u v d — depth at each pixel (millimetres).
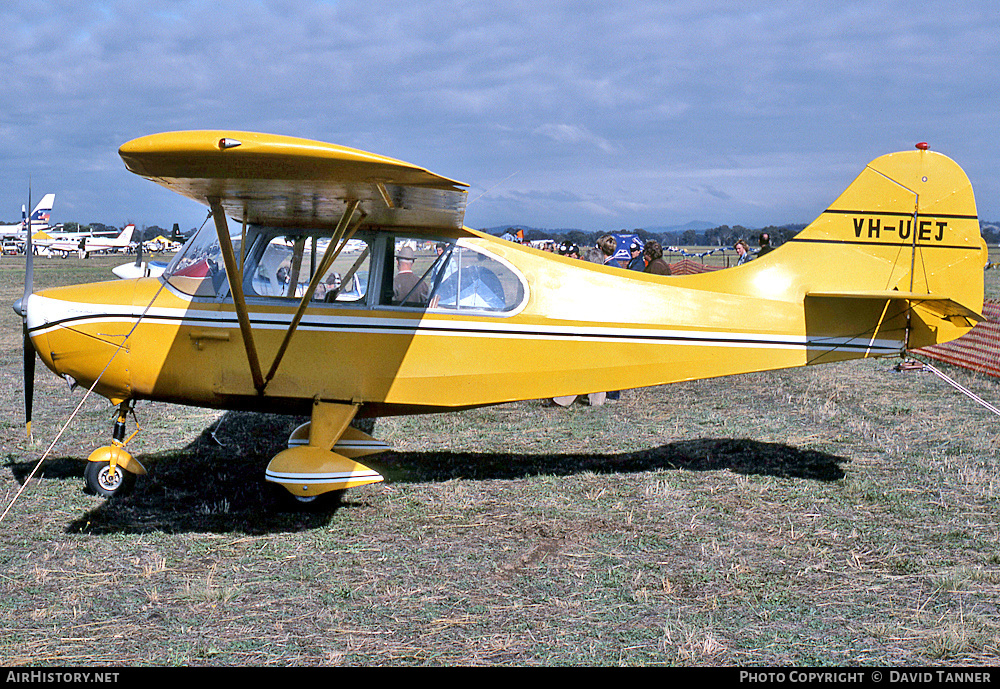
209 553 4332
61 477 5742
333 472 4891
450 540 4555
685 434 7180
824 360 5617
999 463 6055
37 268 41531
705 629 3453
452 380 5398
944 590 3842
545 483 5676
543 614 3600
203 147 3629
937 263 5629
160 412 8031
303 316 5281
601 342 5453
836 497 5301
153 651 3236
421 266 5387
